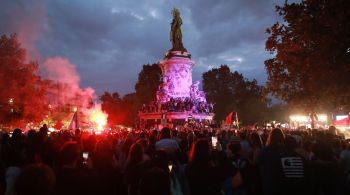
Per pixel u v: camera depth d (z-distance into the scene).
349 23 21.64
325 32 23.59
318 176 10.41
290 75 30.11
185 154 13.00
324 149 10.59
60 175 8.13
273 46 28.69
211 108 73.38
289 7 25.84
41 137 12.23
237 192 9.86
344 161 12.88
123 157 12.64
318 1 23.95
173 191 10.12
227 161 10.49
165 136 15.29
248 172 10.09
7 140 15.33
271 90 31.66
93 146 12.19
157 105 70.62
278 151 9.04
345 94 25.38
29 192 4.52
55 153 11.88
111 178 8.66
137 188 9.63
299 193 8.69
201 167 8.99
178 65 73.19
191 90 72.50
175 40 76.75
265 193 9.03
